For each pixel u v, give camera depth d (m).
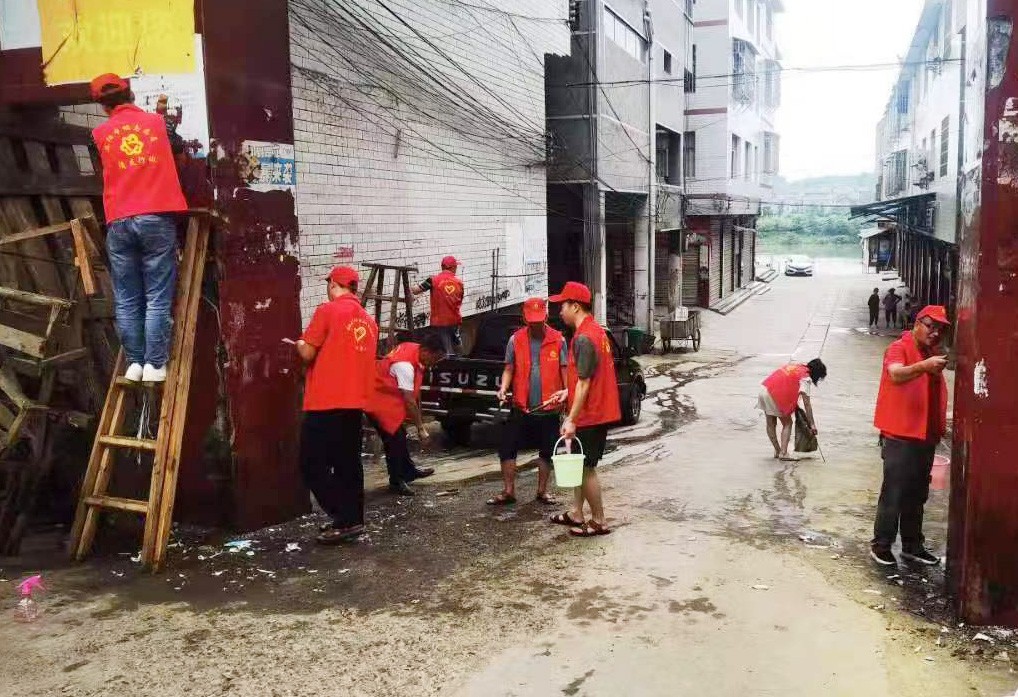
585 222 21.39
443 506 7.34
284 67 6.53
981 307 4.56
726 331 29.39
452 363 10.66
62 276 6.26
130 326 5.50
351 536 6.23
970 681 4.12
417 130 11.77
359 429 6.24
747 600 5.14
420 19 11.77
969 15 5.07
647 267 26.23
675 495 7.95
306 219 9.32
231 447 6.19
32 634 4.59
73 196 6.34
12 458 5.99
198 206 5.95
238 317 6.14
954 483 4.99
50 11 6.17
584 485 6.40
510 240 15.28
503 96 14.83
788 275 57.09
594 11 20.59
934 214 26.97
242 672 4.18
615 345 13.56
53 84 6.19
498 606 5.02
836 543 6.39
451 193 12.91
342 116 9.92
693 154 36.50
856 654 4.42
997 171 4.49
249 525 6.33
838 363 21.61
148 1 5.90
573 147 21.00
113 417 5.78
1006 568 4.68
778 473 9.23
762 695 3.98
